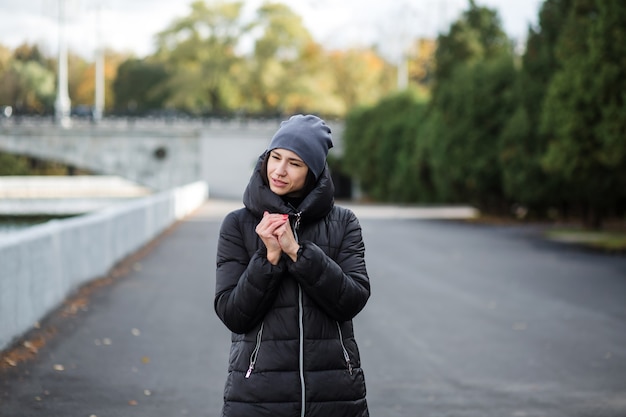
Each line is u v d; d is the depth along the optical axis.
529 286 15.20
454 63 45.88
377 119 62.75
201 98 92.31
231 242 3.59
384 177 60.47
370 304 12.91
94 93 114.69
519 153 34.06
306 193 3.60
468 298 13.63
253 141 64.88
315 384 3.40
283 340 3.43
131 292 13.79
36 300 10.34
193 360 8.66
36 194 67.38
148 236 24.67
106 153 63.19
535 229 31.27
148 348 9.23
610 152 24.33
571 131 25.61
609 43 24.25
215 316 11.53
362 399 3.51
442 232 29.61
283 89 88.56
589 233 28.50
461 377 8.04
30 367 8.07
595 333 10.52
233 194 64.81
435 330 10.66
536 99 33.78
